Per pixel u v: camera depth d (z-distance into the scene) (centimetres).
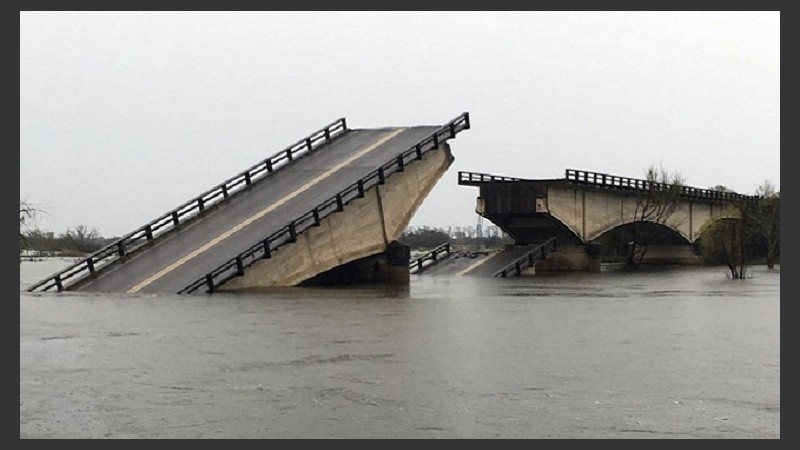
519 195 9488
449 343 3481
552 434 2114
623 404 2414
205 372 2825
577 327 4053
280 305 4938
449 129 7819
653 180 12394
